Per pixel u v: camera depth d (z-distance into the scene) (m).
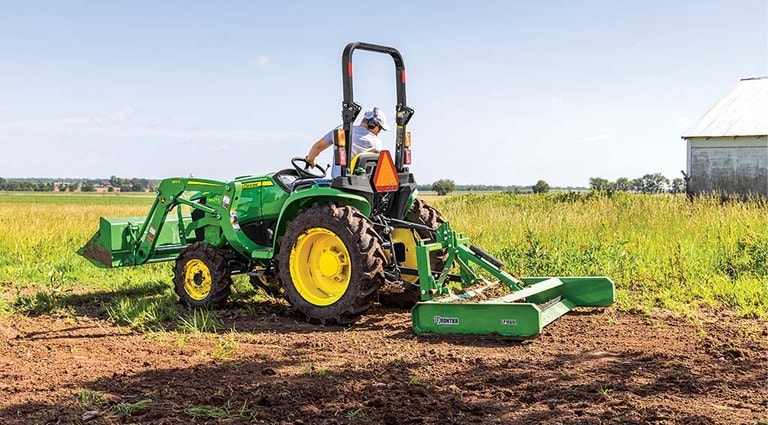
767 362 5.04
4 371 5.00
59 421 3.91
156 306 7.13
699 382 4.54
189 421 3.88
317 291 6.80
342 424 3.84
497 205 20.02
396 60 7.27
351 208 6.66
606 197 19.75
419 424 3.83
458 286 8.16
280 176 7.49
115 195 92.56
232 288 8.26
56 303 7.71
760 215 13.23
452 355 5.26
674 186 22.61
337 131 6.66
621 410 4.02
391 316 6.98
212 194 7.68
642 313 6.78
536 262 8.82
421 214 7.46
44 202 61.16
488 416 3.95
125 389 4.52
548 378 4.67
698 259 9.16
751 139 21.28
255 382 4.62
